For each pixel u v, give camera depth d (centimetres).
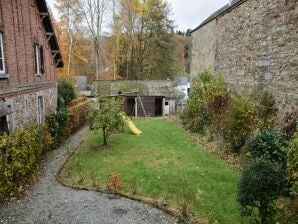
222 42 1625
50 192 801
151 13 3897
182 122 1828
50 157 1161
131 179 870
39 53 1467
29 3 1322
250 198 532
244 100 1065
